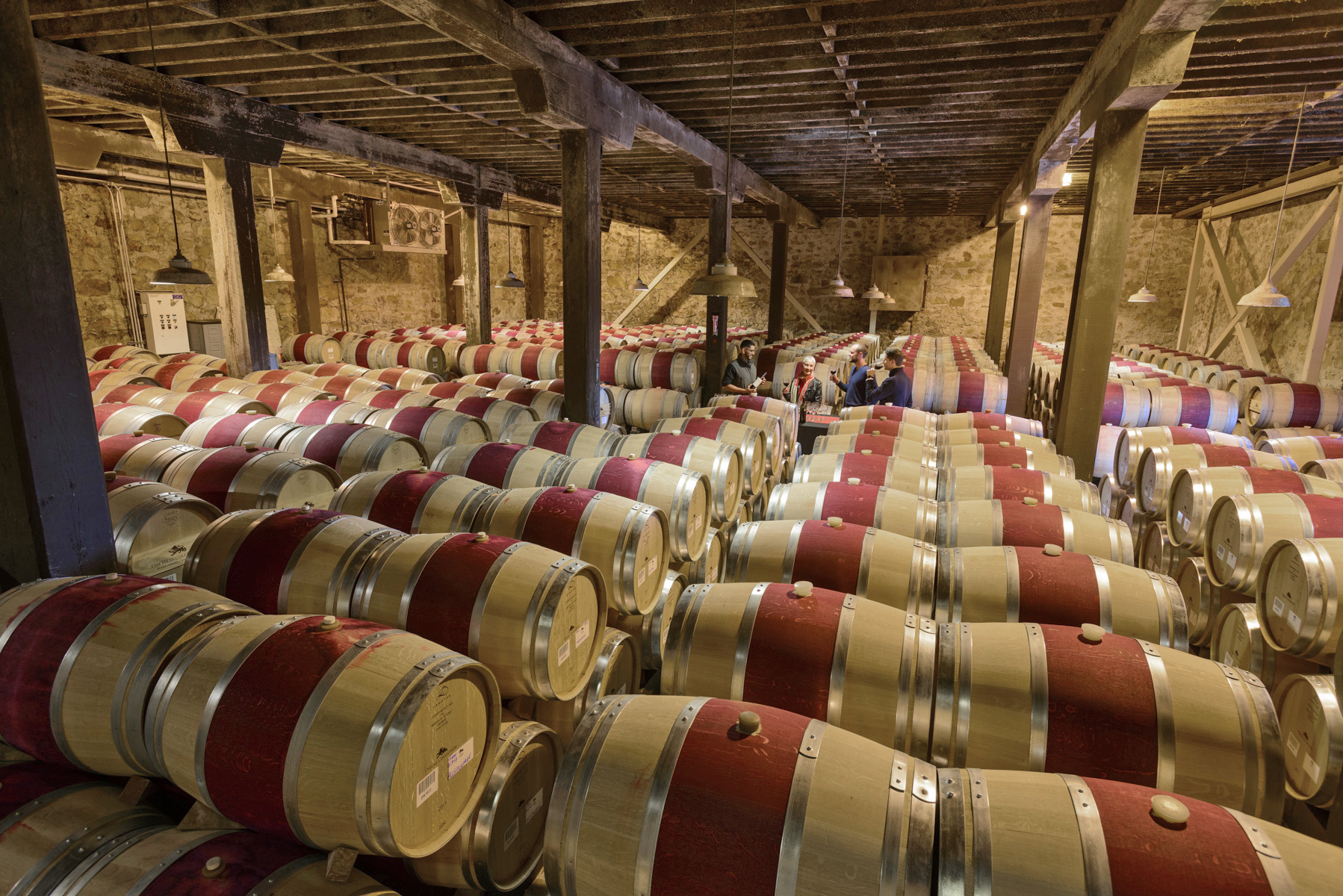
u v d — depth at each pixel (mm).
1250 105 7730
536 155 12781
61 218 3084
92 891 2033
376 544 3371
